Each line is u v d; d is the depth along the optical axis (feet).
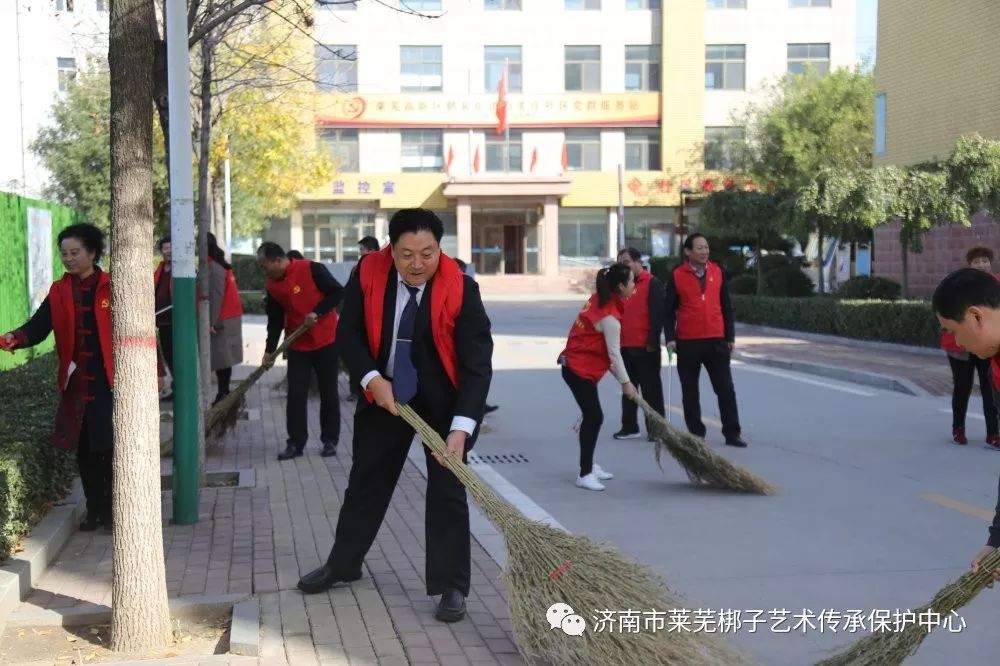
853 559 19.30
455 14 139.23
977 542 20.35
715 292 31.17
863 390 44.70
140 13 14.49
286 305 28.86
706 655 13.46
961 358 30.48
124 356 14.30
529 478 27.30
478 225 146.20
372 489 16.76
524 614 13.69
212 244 36.06
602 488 25.80
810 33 140.56
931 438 32.24
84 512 22.21
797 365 53.42
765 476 26.86
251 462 28.32
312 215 144.36
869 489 25.18
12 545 17.70
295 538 20.21
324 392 29.14
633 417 33.35
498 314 102.37
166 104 24.54
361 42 138.21
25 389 29.78
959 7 67.36
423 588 17.20
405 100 139.54
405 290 15.76
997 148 57.82
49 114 78.43
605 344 25.55
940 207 59.21
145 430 14.48
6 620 15.35
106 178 78.69
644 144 143.33
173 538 20.24
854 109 110.32
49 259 49.55
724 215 84.64
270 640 14.67
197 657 14.06
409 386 15.69
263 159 85.40
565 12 140.67
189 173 21.11
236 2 33.04
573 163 143.43
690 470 25.31
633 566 14.25
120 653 14.37
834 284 106.93
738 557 19.48
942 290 10.82
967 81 66.95
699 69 140.26
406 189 141.59
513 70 140.97
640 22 141.28
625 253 32.91
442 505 15.79
